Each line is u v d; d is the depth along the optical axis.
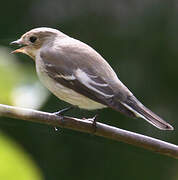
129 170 11.60
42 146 11.52
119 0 13.78
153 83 12.77
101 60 8.46
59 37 9.34
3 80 5.59
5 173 4.79
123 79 12.72
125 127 12.25
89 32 13.61
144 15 13.61
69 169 11.64
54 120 7.63
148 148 7.48
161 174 11.52
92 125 7.72
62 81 8.47
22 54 9.85
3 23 13.47
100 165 11.70
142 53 13.06
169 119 12.61
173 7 13.52
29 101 5.80
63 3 13.90
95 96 7.92
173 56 13.01
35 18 13.67
